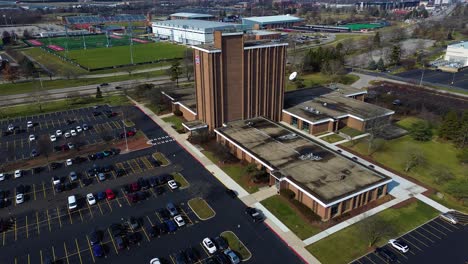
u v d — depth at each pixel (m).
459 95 121.38
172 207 60.66
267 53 88.69
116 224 57.53
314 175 65.06
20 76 158.25
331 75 151.88
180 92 117.25
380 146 84.81
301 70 157.88
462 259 50.03
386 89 128.38
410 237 54.50
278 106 97.81
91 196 64.25
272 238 54.50
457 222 57.34
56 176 73.38
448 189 65.00
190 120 100.62
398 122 99.88
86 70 170.50
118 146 87.12
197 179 71.44
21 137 93.88
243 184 69.25
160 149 85.12
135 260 50.53
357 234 55.03
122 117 107.00
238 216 59.75
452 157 79.56
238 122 90.12
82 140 91.00
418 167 75.19
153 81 149.00
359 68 167.88
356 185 61.59
